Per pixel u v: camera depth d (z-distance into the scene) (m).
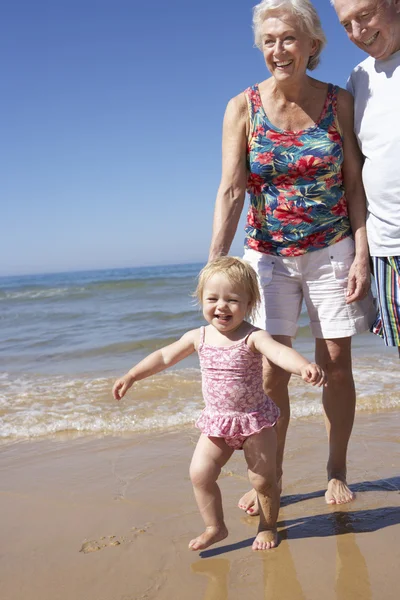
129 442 4.42
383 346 8.02
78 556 2.70
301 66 3.00
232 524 3.01
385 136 2.93
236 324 2.83
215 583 2.42
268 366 3.17
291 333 3.32
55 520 3.10
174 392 5.82
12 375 7.12
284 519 3.04
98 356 8.29
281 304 3.27
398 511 3.04
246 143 3.22
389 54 2.96
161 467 3.84
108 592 2.38
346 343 3.28
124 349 8.70
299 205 3.16
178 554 2.69
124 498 3.36
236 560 2.61
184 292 18.55
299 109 3.11
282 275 3.26
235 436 2.75
